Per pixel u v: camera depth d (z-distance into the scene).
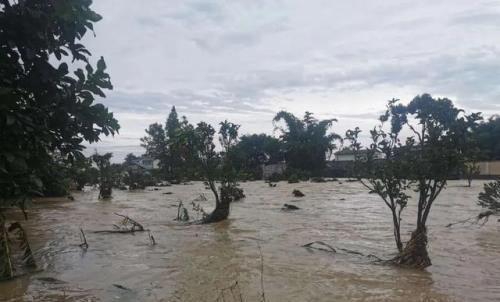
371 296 6.18
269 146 73.44
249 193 29.66
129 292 6.44
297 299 6.04
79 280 7.14
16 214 17.59
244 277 7.16
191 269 7.73
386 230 12.20
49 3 5.39
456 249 9.53
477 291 6.44
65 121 6.06
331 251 9.30
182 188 40.50
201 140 15.61
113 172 38.25
